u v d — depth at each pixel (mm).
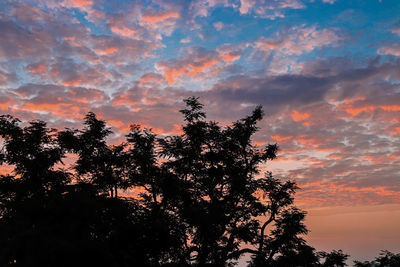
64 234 13633
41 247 12148
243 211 29250
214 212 24219
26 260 11758
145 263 15367
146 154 29281
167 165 29562
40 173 25703
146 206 26688
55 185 24891
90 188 20562
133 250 15023
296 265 26000
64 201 15055
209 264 25594
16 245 12188
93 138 29578
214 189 29391
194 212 23344
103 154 29031
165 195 27734
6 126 27172
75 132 29609
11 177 25391
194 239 24734
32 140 27234
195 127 30266
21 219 14555
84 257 12031
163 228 16281
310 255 26625
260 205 28297
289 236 27375
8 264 11680
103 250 12836
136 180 28828
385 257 29984
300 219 28219
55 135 29062
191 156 29719
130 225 15516
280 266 26156
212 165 30094
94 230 15242
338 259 28172
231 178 29266
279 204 29344
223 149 31266
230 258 27594
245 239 26750
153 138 30812
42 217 14445
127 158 28969
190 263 24078
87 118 30312
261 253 27047
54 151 27641
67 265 11648
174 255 20094
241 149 31594
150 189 29375
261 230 28500
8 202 17156
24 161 26062
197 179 29906
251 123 31984
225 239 28328
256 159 31312
